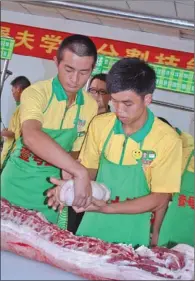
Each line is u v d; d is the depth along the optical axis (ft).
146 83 4.32
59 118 4.87
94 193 4.42
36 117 4.43
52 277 4.71
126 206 4.68
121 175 4.81
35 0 4.83
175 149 4.69
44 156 4.17
